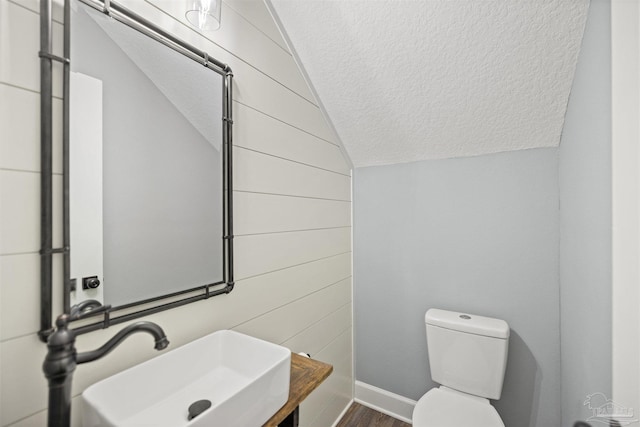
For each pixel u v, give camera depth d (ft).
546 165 4.95
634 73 2.12
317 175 5.38
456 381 5.06
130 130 2.48
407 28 4.08
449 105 4.88
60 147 2.08
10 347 1.86
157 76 2.69
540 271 5.00
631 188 2.17
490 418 4.27
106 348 1.63
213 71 3.22
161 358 2.52
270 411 2.35
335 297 5.97
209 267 3.18
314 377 3.07
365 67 4.74
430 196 5.98
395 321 6.36
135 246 2.51
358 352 6.77
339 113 5.62
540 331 5.01
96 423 1.86
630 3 2.16
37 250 1.98
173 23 2.85
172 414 2.37
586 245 3.26
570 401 4.10
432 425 4.12
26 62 1.93
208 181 3.17
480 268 5.51
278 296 4.29
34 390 1.96
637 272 2.09
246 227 3.72
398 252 6.33
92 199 2.22
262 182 4.00
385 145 6.01
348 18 4.18
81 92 2.17
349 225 6.63
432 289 5.97
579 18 3.37
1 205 1.82
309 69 4.99
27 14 1.94
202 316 3.13
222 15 3.41
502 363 4.71
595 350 2.93
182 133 2.90
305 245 4.97
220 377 2.88
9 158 1.86
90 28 2.22
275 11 4.34
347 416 6.24
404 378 6.27
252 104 3.84
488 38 3.90
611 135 2.51
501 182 5.32
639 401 2.05
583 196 3.39
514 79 4.23
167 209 2.77
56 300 2.05
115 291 2.37
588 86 3.20
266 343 2.79
